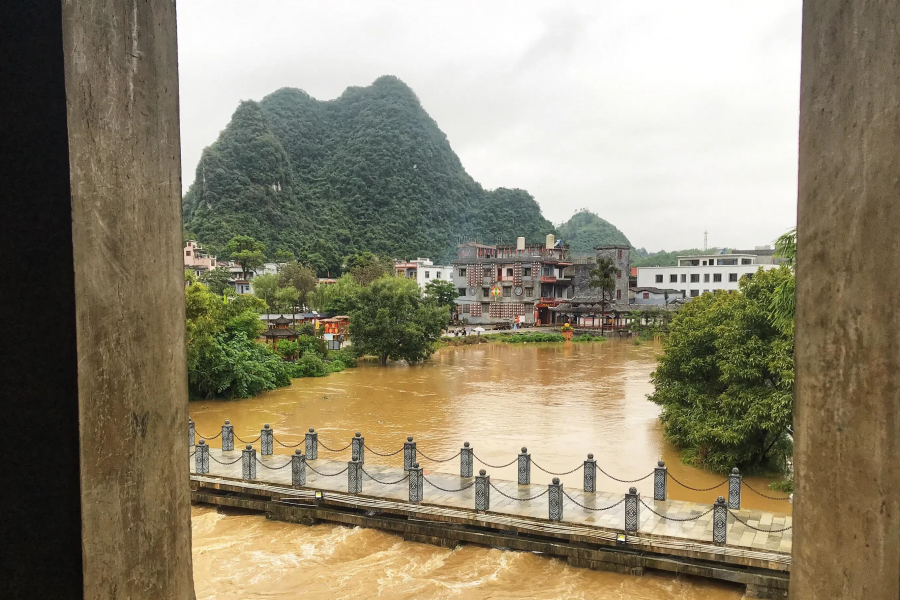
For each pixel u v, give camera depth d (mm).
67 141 1896
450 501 12617
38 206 1924
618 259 73875
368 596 9906
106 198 2072
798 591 2293
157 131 2352
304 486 13594
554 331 62375
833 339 2117
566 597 9844
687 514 11672
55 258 1912
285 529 12844
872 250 1979
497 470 16578
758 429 15336
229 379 27062
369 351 40281
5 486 1982
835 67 2104
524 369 37969
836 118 2102
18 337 1950
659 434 20859
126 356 2166
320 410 25250
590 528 11172
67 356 1911
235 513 13734
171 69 2455
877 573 1968
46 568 1964
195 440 17203
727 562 9992
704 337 17812
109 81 2092
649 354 46062
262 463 15539
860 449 2023
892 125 1920
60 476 1935
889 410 1940
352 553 11625
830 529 2125
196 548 11875
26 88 1922
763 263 73500
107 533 2062
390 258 91812
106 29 2080
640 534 10781
